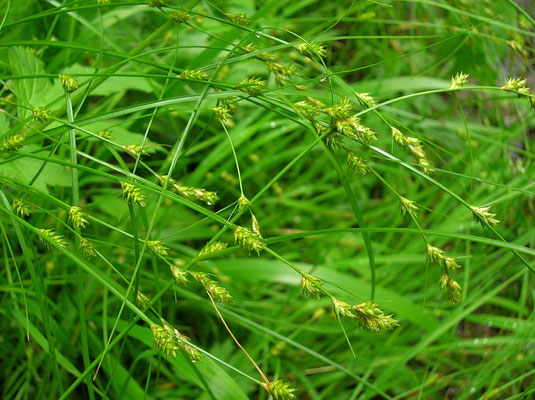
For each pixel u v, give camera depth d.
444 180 0.49
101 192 0.42
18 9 0.36
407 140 0.25
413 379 0.37
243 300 0.41
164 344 0.22
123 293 0.26
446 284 0.24
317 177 0.53
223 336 0.40
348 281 0.37
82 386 0.35
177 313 0.41
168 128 0.46
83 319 0.27
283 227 0.49
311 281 0.22
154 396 0.32
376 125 0.49
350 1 0.49
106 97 0.42
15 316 0.32
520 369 0.37
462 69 0.47
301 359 0.40
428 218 0.47
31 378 0.36
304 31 0.53
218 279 0.39
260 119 0.47
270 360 0.39
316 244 0.46
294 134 0.47
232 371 0.36
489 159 0.49
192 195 0.24
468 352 0.39
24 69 0.32
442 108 0.54
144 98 0.43
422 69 0.53
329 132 0.24
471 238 0.23
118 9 0.42
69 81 0.27
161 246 0.24
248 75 0.46
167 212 0.42
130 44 0.44
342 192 0.49
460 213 0.45
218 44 0.36
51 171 0.31
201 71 0.27
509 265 0.44
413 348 0.35
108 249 0.36
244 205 0.24
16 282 0.35
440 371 0.40
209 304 0.36
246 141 0.50
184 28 0.43
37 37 0.39
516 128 0.48
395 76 0.53
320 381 0.38
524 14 0.30
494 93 0.47
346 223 0.48
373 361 0.38
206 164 0.42
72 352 0.34
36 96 0.32
